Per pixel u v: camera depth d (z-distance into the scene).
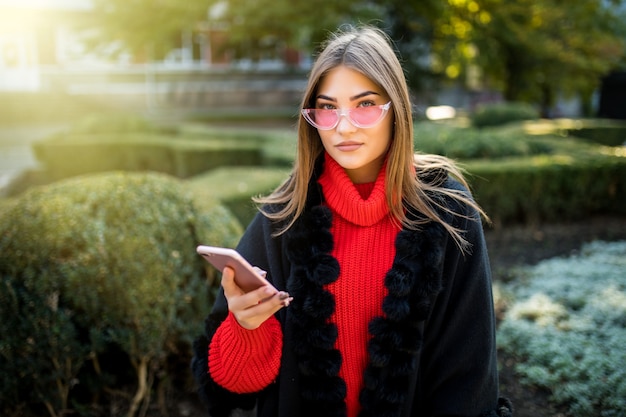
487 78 24.31
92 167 10.48
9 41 24.50
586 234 5.96
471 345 1.42
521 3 15.38
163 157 10.24
